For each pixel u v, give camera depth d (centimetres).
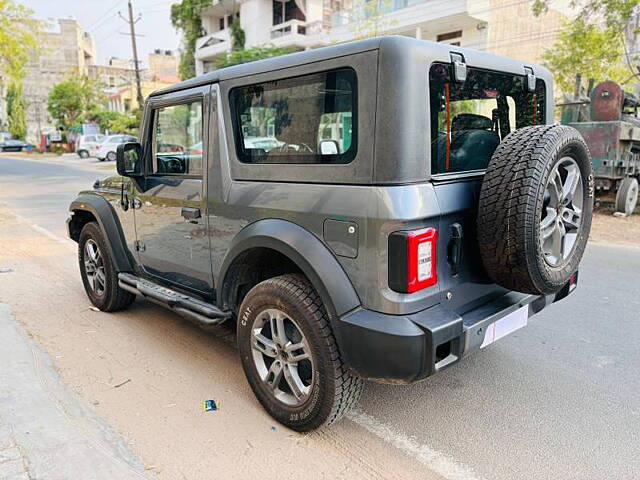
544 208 261
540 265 243
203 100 318
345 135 242
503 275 250
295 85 263
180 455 261
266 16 3272
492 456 263
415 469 252
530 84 312
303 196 260
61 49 8088
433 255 237
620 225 939
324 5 3241
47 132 5791
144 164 383
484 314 268
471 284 269
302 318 258
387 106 225
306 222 259
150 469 249
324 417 262
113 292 453
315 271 250
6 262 669
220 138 308
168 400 316
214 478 243
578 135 263
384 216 225
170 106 349
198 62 3788
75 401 308
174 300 354
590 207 291
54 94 4728
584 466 255
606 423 293
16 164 3109
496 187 238
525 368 363
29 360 358
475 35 2181
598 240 812
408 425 292
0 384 319
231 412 303
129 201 409
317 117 254
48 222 1001
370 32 2303
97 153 3231
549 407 311
